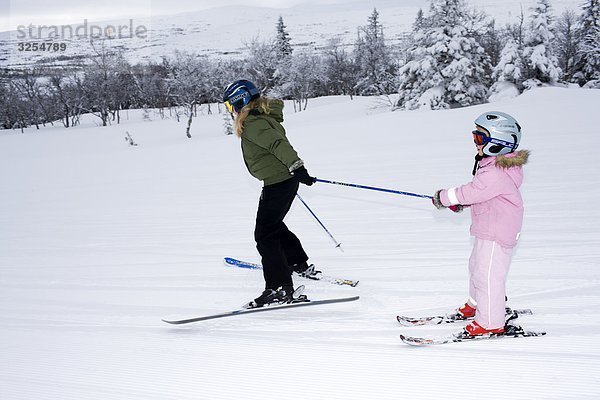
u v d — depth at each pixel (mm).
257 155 3623
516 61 26516
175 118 50812
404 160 10102
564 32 44312
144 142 34844
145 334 3471
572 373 2406
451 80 28141
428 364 2625
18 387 2785
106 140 36594
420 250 4852
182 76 46375
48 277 5246
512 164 2725
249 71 53781
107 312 4031
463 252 4676
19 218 9016
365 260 4707
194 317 3541
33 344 3459
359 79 56219
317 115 35094
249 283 4457
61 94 53188
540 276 3832
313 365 2730
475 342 2850
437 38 27500
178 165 13977
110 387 2684
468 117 14953
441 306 3484
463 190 2836
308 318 3486
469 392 2316
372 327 3223
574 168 7664
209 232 6566
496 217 2803
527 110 14555
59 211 9359
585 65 36000
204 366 2842
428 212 6324
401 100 30000
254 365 2797
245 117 3533
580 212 5574
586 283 3609
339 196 7695
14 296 4703
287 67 51000
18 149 33750
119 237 6801
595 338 2762
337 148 12883
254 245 5754
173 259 5465
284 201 3711
